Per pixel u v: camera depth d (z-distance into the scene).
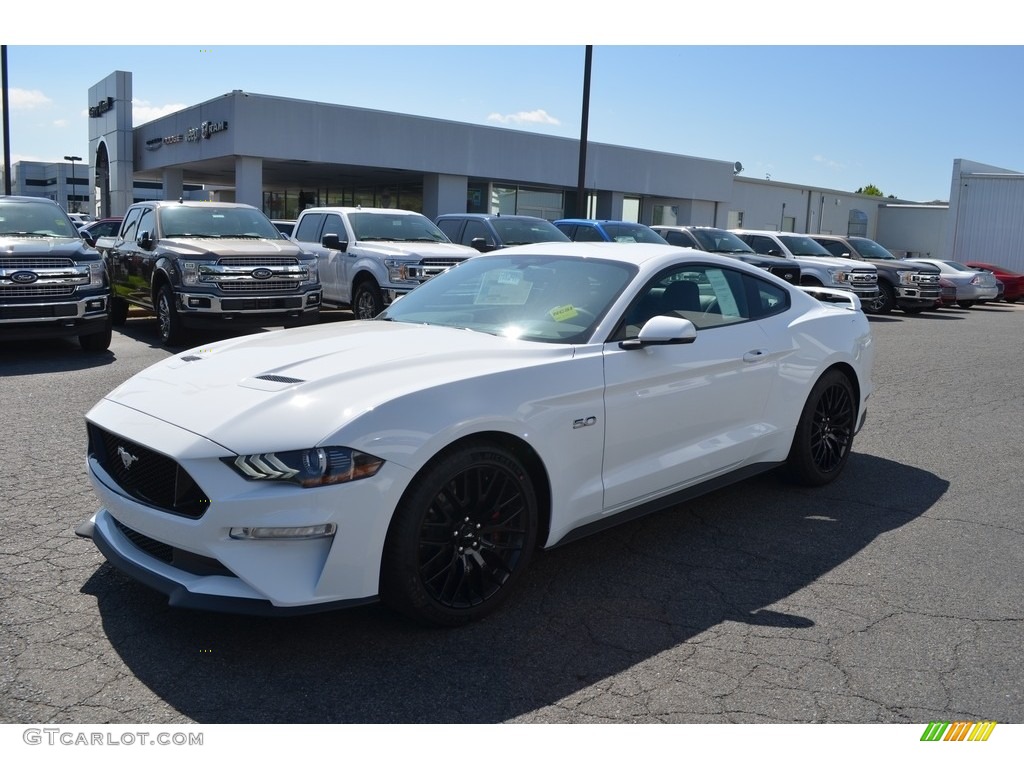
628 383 4.03
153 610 3.62
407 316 4.74
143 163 34.31
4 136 26.41
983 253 34.91
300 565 3.11
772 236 20.47
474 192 32.38
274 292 10.77
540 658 3.31
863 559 4.38
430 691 3.06
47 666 3.16
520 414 3.57
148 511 3.29
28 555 4.13
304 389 3.37
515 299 4.50
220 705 2.95
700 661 3.31
